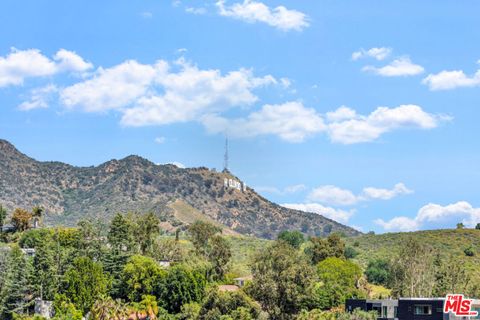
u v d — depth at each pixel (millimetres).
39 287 170000
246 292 172125
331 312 170875
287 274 171000
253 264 177875
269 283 169000
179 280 178625
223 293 163625
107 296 170750
